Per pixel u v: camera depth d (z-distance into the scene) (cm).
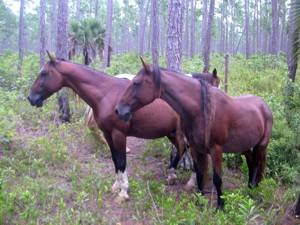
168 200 404
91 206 445
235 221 359
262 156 495
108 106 469
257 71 1595
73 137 701
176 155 536
